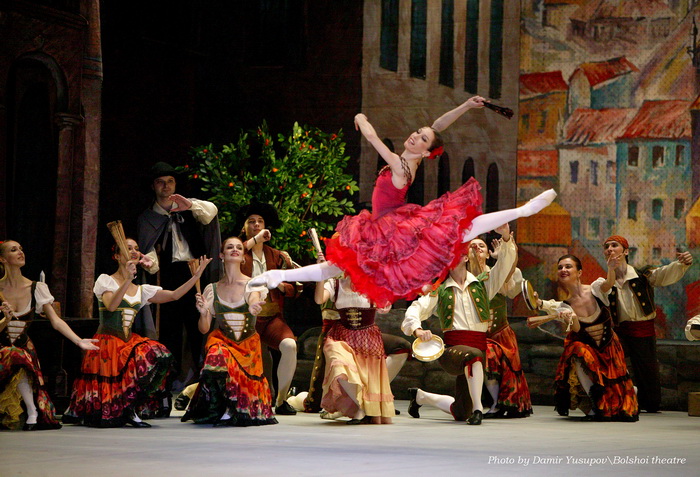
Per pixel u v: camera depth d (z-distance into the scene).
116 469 5.54
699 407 10.09
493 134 14.66
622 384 9.35
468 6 14.68
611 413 9.24
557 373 9.56
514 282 9.82
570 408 9.57
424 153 6.34
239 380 8.42
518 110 14.55
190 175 13.33
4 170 10.59
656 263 13.95
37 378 8.14
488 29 14.65
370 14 14.95
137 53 14.71
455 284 9.16
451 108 14.74
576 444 7.14
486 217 6.23
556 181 14.38
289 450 6.58
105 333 8.45
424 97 14.84
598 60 14.23
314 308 14.61
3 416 8.15
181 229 11.09
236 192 12.94
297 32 15.20
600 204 14.20
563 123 14.38
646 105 14.04
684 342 11.84
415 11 14.84
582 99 14.30
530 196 14.50
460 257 6.27
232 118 15.40
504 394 9.61
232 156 13.12
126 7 14.52
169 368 8.52
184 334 12.17
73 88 11.11
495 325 9.76
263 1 15.30
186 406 10.56
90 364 8.42
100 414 8.28
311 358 12.39
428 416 10.05
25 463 5.81
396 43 14.89
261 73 15.33
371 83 14.95
